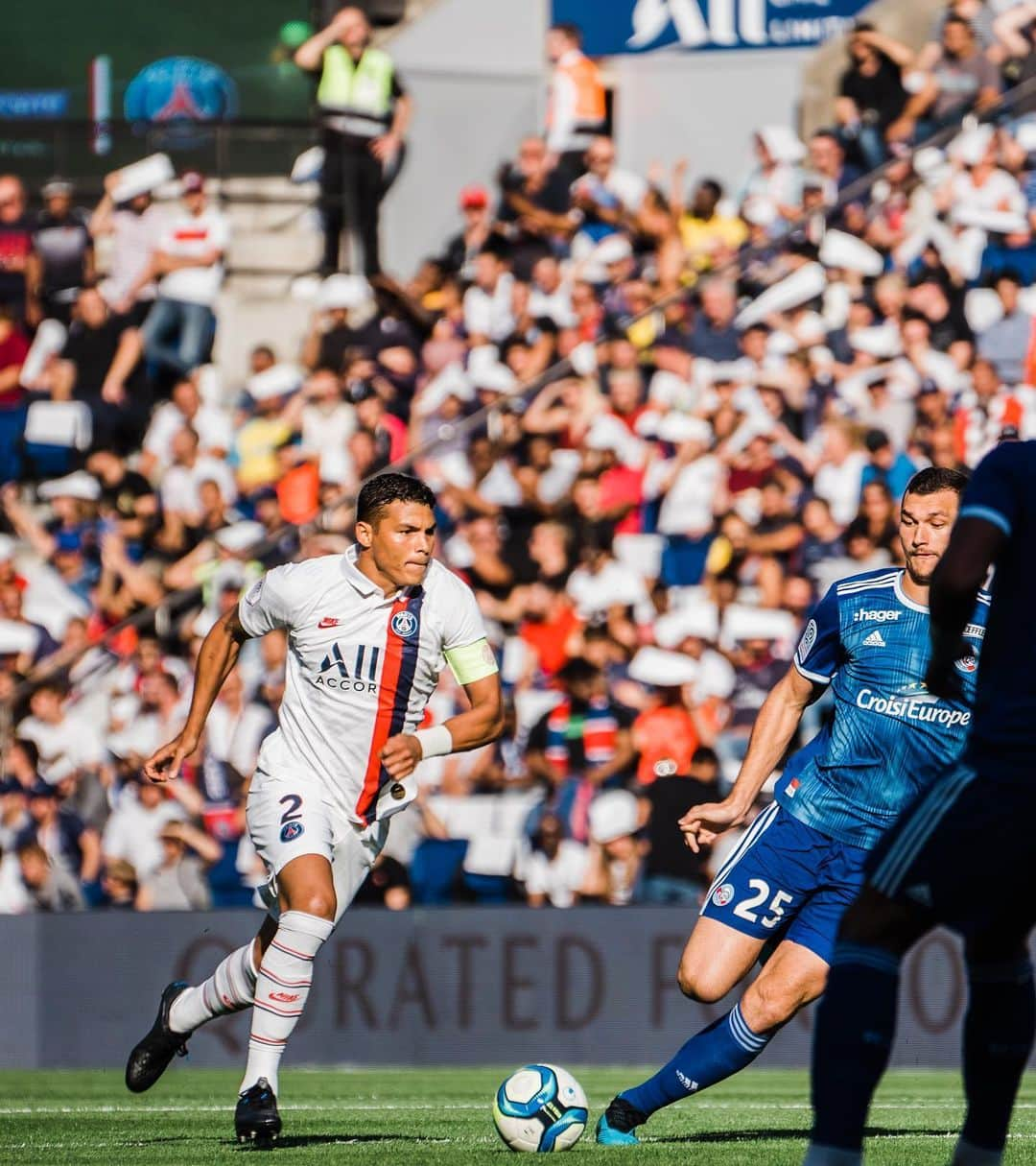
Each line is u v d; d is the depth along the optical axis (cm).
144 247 5450
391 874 3975
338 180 5400
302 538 4647
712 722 4122
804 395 4772
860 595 1911
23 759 4241
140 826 4238
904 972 3484
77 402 5347
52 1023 3731
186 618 4691
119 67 5819
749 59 5294
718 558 4550
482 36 5422
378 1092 3011
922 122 5038
